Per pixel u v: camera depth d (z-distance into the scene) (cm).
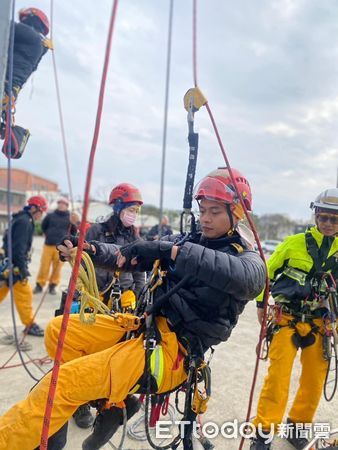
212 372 404
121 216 316
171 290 181
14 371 387
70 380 167
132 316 188
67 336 201
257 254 182
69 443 275
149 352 175
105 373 170
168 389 182
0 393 341
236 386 376
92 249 195
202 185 186
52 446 169
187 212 202
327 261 278
